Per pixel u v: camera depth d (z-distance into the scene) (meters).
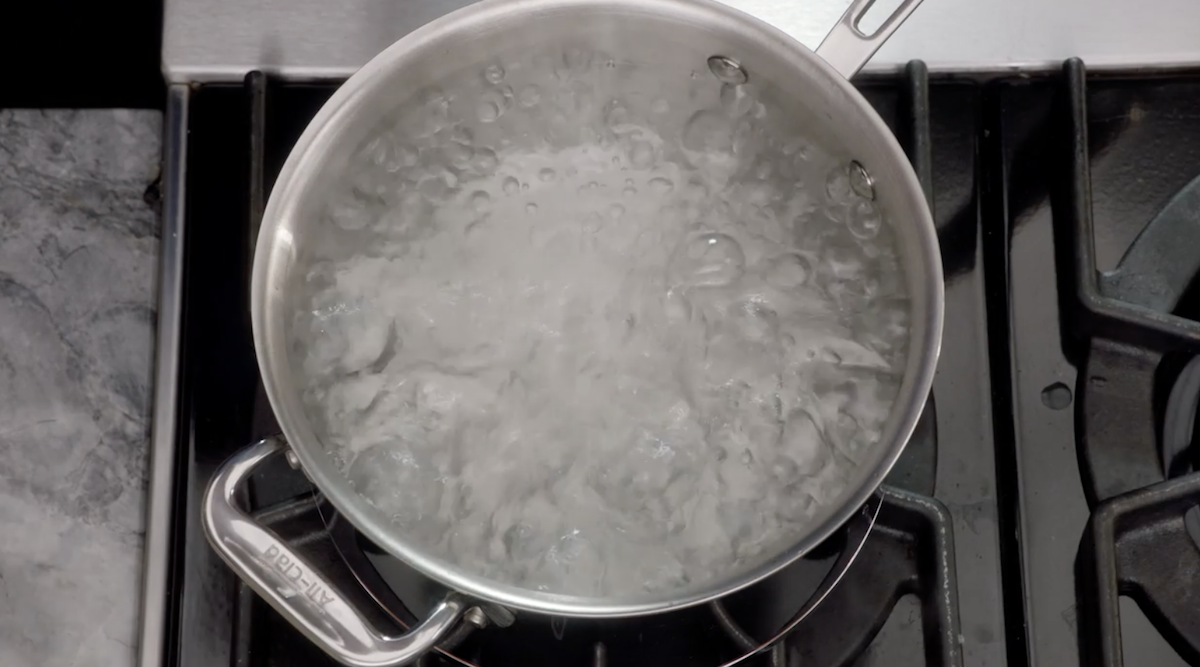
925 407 0.56
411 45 0.53
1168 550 0.54
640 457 0.54
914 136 0.58
